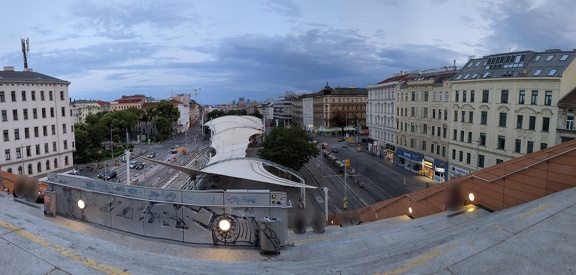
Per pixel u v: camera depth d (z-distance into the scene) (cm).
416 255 541
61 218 1033
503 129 3369
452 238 610
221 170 3253
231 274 526
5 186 1631
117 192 960
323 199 3888
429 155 4728
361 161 6241
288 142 4472
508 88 3288
